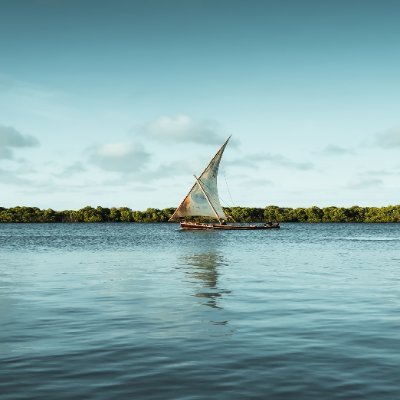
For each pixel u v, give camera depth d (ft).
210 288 87.40
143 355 44.37
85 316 62.34
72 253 185.47
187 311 65.51
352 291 83.87
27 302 72.90
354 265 134.72
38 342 49.11
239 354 44.65
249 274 110.63
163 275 108.58
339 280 99.60
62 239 318.86
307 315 62.64
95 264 136.98
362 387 36.14
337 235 407.44
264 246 237.66
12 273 113.39
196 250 203.92
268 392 35.27
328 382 37.24
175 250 203.92
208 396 34.58
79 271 117.70
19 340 49.93
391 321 58.90
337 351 45.68
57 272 115.55
